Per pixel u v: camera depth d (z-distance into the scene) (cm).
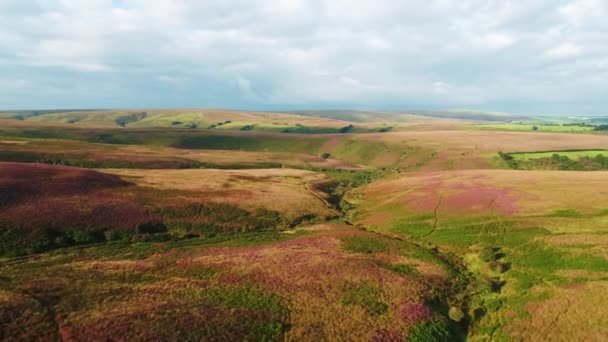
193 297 3803
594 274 4312
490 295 4234
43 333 3006
